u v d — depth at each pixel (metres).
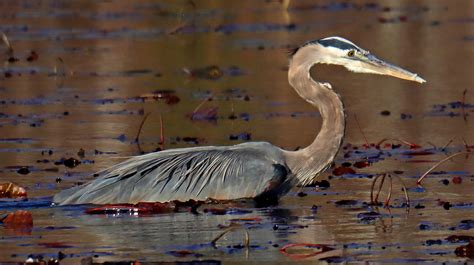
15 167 15.49
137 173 13.21
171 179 13.19
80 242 11.84
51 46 29.34
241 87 22.95
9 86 23.38
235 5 38.12
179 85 23.38
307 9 37.12
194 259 11.14
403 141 16.67
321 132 13.79
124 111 20.39
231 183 13.31
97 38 30.80
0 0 40.00
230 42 29.88
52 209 13.22
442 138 17.38
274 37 30.50
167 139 17.64
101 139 17.69
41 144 17.31
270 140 17.42
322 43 14.12
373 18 34.25
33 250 11.52
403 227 12.27
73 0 39.81
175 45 29.48
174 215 13.02
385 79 24.08
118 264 10.88
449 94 21.58
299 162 13.66
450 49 27.45
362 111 20.12
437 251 11.30
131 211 13.10
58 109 20.58
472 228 12.18
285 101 21.30
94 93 22.38
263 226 12.44
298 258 11.16
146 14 35.62
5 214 12.94
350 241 11.75
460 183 14.38
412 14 35.16
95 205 13.25
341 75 25.00
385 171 15.17
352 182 14.62
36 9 37.34
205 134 18.03
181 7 36.12
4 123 19.17
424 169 15.25
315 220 12.68
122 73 25.03
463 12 35.41
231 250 11.45
